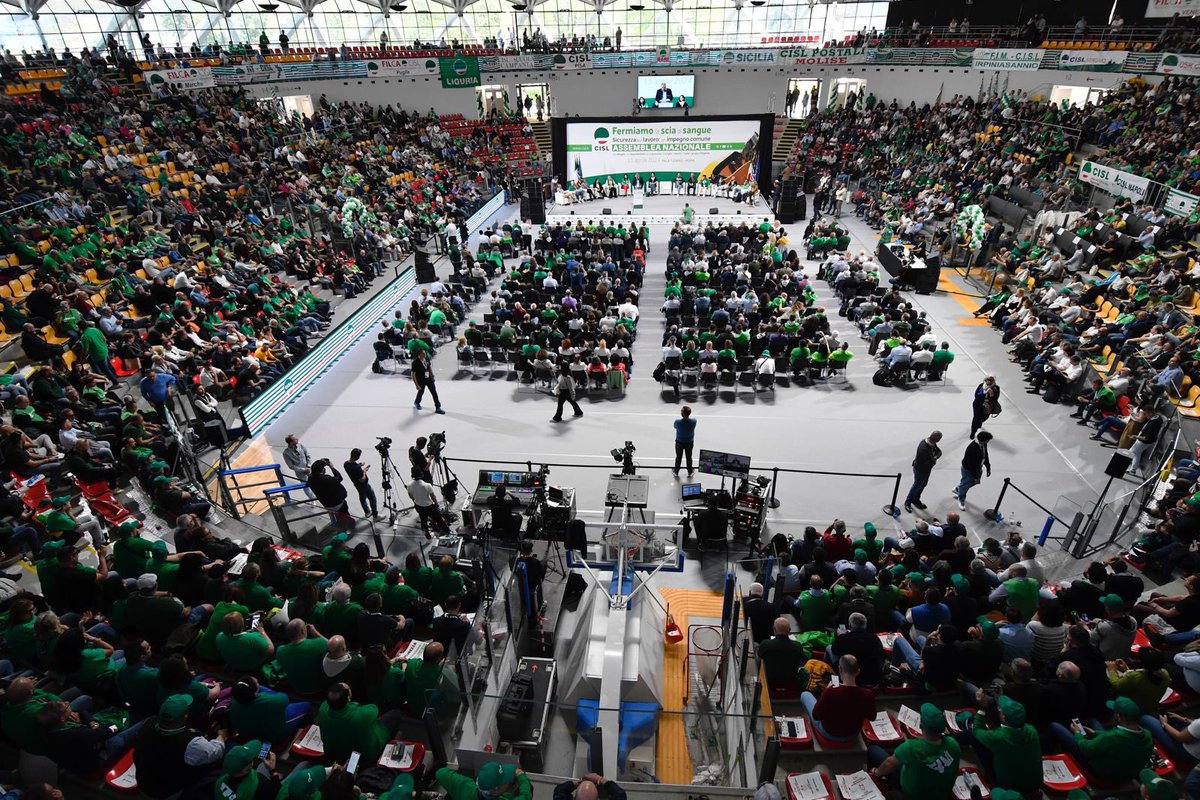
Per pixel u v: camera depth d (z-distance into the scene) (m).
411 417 17.34
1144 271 19.97
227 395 16.77
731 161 41.75
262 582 9.40
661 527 11.37
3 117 25.67
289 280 25.03
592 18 49.19
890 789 6.35
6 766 6.73
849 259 25.80
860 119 43.47
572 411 17.42
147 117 31.19
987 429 16.02
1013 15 40.03
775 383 18.59
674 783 6.76
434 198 36.47
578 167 42.56
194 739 6.06
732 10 47.69
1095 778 6.42
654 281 27.78
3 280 17.61
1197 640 8.00
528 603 9.80
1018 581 8.95
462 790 5.87
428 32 49.41
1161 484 12.12
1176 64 28.84
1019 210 28.11
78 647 7.28
